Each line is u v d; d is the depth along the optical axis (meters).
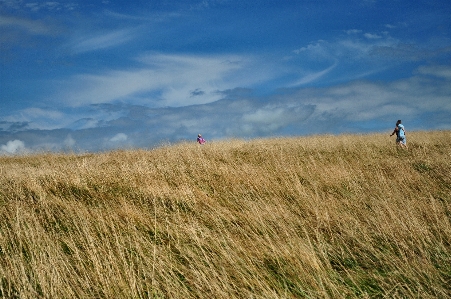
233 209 6.65
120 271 4.31
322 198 7.28
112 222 5.52
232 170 9.27
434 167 9.70
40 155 16.33
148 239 5.34
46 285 3.86
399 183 8.01
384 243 5.06
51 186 8.23
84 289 3.85
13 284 4.11
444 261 4.47
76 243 5.16
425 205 6.43
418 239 4.98
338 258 4.84
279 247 4.80
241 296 3.80
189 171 9.70
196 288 4.00
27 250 4.87
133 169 9.53
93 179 8.55
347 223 5.79
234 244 4.84
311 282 3.97
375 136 18.44
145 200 7.26
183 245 5.11
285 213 6.18
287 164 10.21
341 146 14.98
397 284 3.75
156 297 3.75
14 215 6.11
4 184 8.55
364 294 3.79
